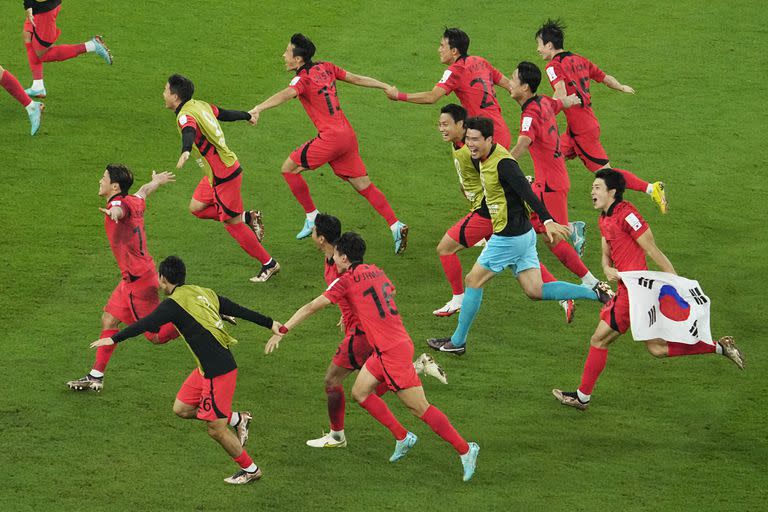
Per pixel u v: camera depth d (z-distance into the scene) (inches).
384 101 2140.7
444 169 1908.2
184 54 2250.2
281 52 2289.6
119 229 1256.8
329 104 1576.0
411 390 1130.0
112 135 1923.0
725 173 1897.1
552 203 1493.6
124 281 1275.8
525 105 1477.6
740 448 1210.0
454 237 1434.5
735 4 2605.8
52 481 1127.0
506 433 1238.9
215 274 1563.7
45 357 1342.3
